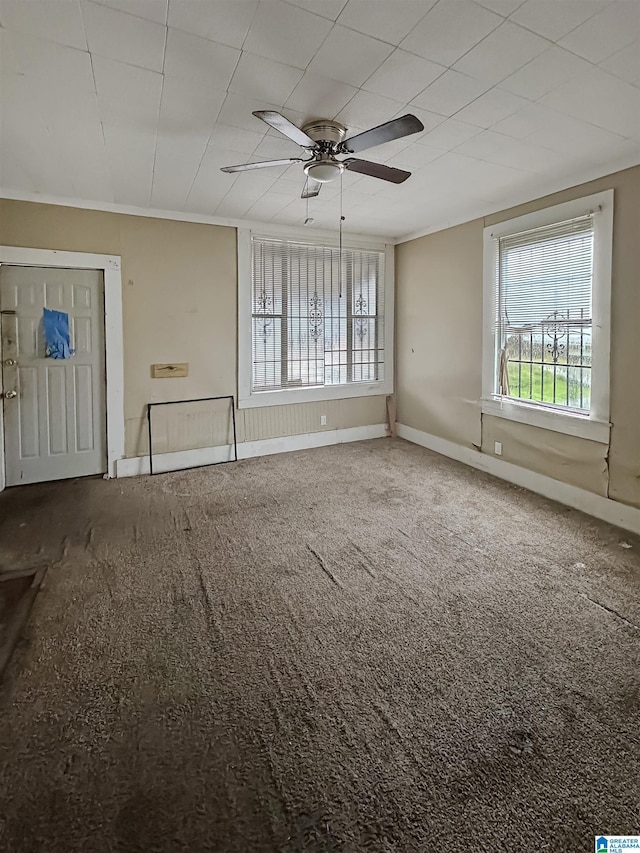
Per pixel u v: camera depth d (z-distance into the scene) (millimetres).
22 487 4152
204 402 4840
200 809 1370
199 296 4688
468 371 4766
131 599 2447
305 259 5242
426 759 1529
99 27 1808
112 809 1366
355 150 2498
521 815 1350
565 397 3766
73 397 4293
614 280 3289
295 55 1996
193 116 2531
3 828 1305
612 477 3418
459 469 4723
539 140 2861
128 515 3557
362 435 5902
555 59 2021
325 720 1689
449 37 1878
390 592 2525
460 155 3102
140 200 4094
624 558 2896
